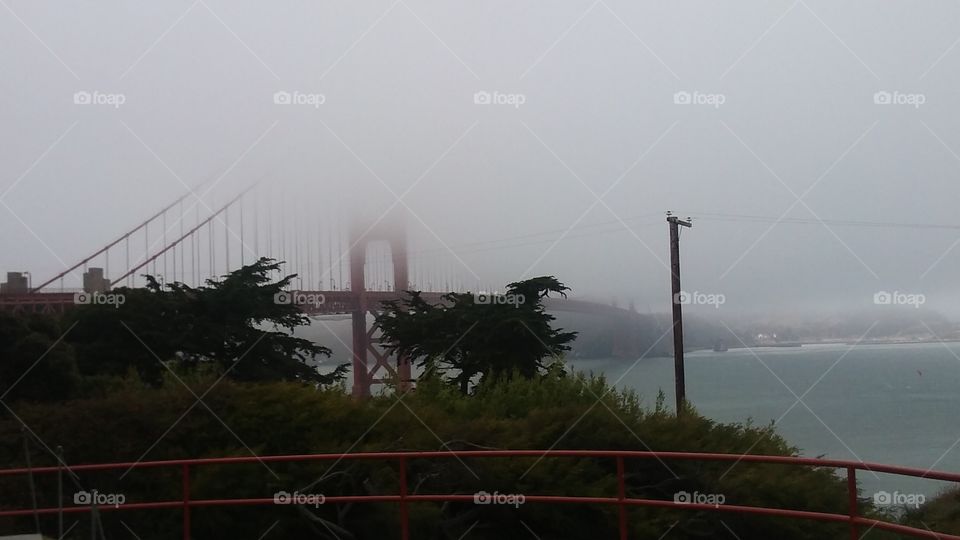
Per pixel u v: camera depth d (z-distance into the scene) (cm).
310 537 1348
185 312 2519
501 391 1839
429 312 2788
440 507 1385
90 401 1534
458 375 2366
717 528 1443
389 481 1374
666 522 1395
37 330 2095
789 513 831
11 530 1177
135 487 1380
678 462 1495
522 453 1018
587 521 1413
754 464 1583
